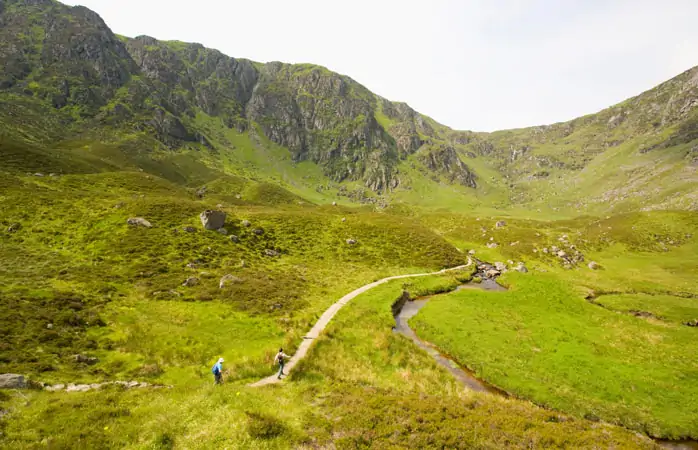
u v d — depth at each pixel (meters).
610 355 31.14
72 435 14.48
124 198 82.81
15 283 37.88
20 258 47.19
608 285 64.88
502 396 26.42
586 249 100.69
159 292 43.09
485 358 32.12
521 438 15.68
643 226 108.81
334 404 19.97
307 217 100.69
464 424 16.84
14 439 13.73
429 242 91.19
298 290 51.44
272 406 18.91
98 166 156.12
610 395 25.42
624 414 23.44
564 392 26.11
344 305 45.75
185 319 36.47
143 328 32.91
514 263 89.19
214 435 14.92
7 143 117.81
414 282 61.50
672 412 23.38
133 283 45.31
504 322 40.19
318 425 16.91
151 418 16.67
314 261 72.62
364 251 82.50
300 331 35.88
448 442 15.09
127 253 55.19
